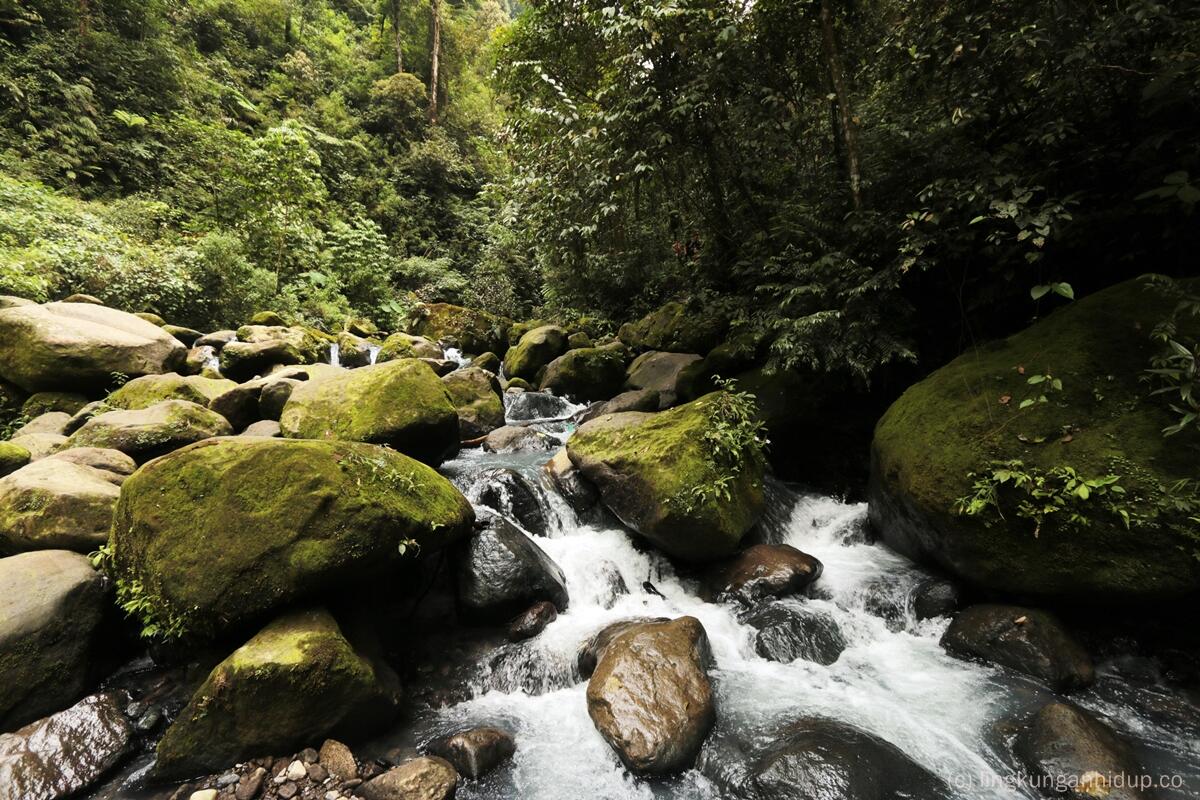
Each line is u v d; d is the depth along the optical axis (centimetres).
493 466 616
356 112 2223
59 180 1205
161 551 292
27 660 280
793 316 555
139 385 634
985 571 361
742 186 652
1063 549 322
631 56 554
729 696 325
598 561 459
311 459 312
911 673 339
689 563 467
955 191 386
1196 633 312
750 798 250
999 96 402
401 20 2623
